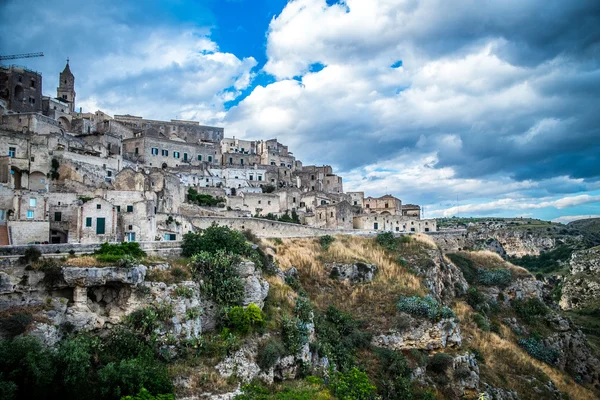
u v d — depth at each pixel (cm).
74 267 4506
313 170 16625
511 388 7494
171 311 4731
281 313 5938
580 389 8575
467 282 10938
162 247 5781
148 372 4059
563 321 10569
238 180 14000
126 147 13450
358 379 5494
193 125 16762
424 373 6931
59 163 8650
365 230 11088
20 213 6456
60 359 3734
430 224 13188
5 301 4197
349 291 8125
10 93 11512
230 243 6197
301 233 9812
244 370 4747
